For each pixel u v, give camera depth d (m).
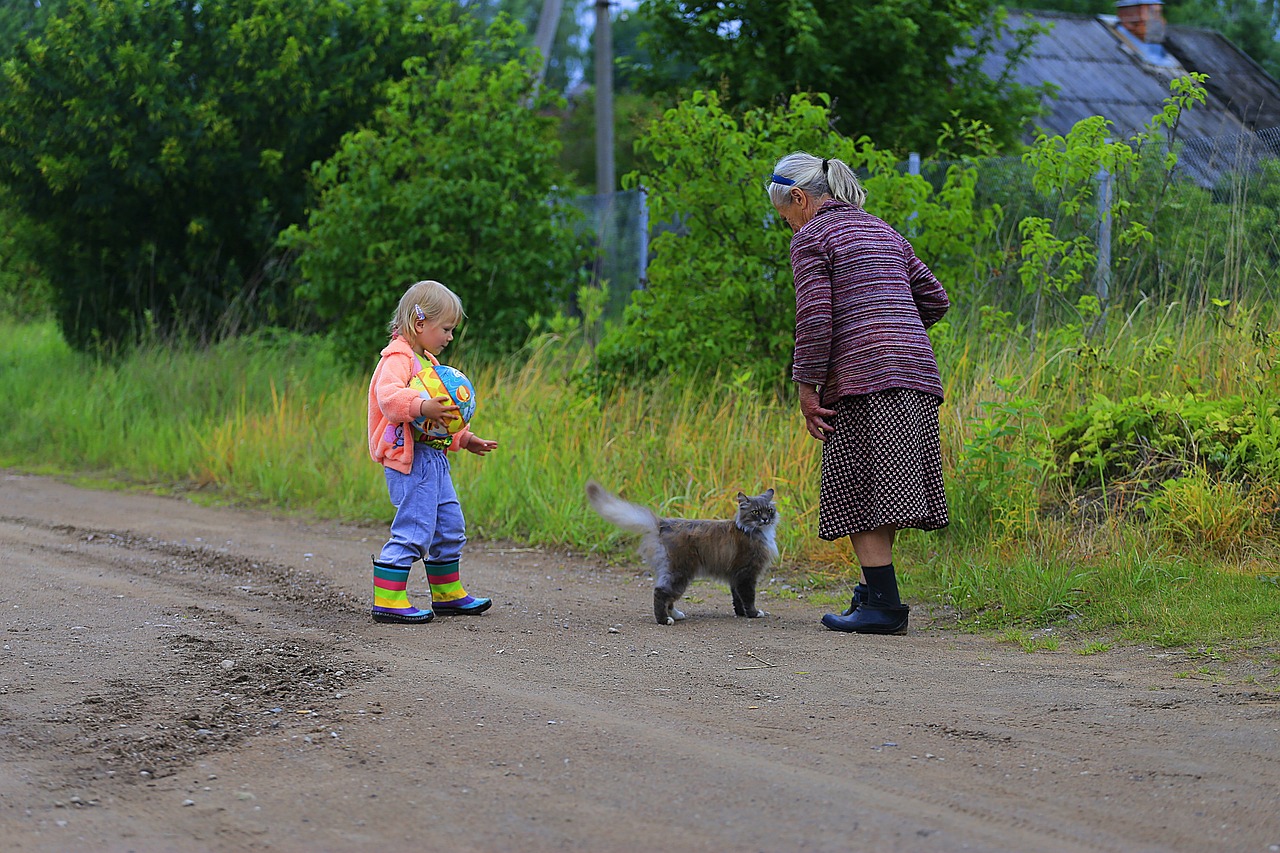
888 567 7.69
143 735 5.46
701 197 12.79
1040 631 7.66
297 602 8.68
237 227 22.73
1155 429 10.09
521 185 18.08
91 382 20.48
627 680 6.47
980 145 14.68
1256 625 7.14
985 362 11.55
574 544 11.16
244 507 14.11
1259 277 11.70
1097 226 12.87
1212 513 8.68
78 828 4.40
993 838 4.21
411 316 8.13
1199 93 12.39
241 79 21.53
